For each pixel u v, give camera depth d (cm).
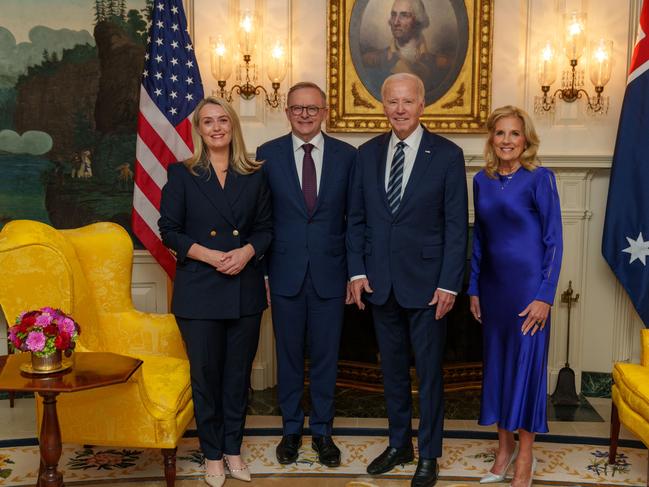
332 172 319
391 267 302
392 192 304
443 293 294
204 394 300
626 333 437
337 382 445
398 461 325
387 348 315
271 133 436
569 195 427
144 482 313
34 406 414
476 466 333
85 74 427
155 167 401
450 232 296
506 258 296
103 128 432
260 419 393
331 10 425
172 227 298
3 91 424
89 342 307
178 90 405
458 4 422
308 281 319
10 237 286
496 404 306
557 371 439
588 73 421
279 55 421
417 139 303
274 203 321
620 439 365
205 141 301
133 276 444
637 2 412
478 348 441
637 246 398
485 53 423
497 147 295
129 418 284
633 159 397
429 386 305
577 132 427
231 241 298
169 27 405
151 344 341
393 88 290
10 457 339
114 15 425
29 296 282
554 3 420
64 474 320
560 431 376
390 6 425
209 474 307
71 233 345
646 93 391
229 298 295
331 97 431
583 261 430
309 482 314
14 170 430
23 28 421
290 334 326
